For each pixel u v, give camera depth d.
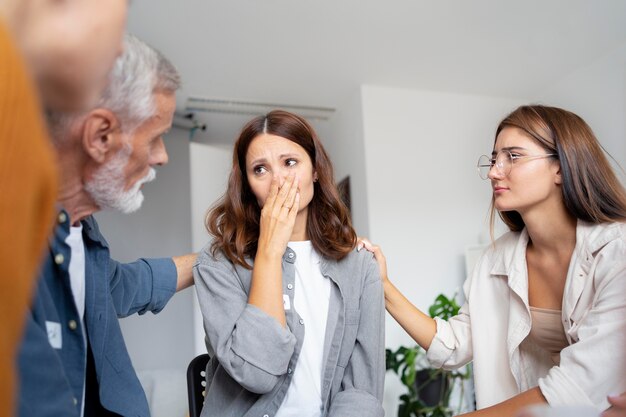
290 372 1.00
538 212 1.08
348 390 1.03
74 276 0.76
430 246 3.36
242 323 0.91
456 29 2.77
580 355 0.88
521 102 3.80
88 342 0.78
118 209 0.73
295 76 3.31
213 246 1.12
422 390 2.81
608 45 2.99
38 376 0.53
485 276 1.26
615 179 1.04
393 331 3.14
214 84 3.40
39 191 0.33
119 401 0.80
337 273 1.12
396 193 3.37
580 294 1.00
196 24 2.63
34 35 0.38
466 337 1.27
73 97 0.43
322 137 4.48
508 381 1.16
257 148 1.07
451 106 3.63
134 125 0.63
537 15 2.65
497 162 1.10
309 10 2.54
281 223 0.99
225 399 1.01
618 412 0.73
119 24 0.43
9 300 0.30
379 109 3.46
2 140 0.29
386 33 2.79
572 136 1.02
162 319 3.49
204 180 3.97
